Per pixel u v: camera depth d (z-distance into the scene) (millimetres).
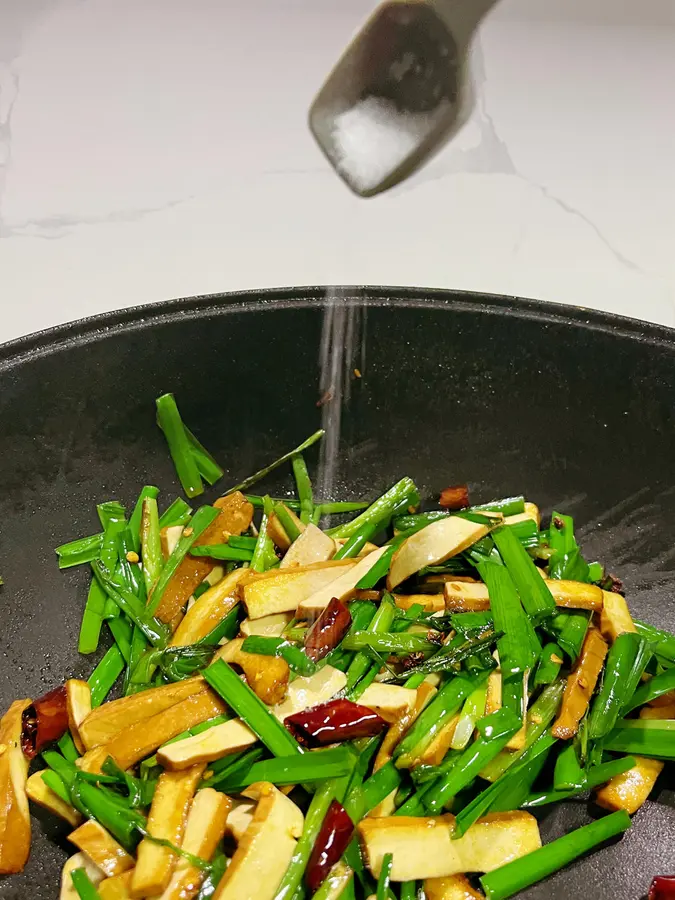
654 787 286
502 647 278
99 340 300
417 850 248
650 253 405
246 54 467
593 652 287
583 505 339
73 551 316
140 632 311
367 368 326
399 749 260
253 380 324
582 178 435
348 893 246
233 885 236
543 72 476
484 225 415
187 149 437
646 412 318
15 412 297
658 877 261
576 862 271
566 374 321
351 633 282
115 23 476
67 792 267
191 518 329
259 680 266
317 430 339
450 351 323
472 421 336
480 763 260
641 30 503
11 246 395
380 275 392
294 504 346
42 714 282
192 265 391
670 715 288
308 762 256
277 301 311
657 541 329
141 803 256
